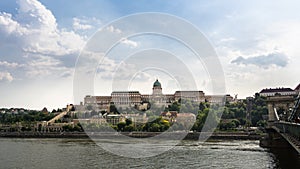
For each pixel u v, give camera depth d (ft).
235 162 217.77
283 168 192.95
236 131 518.37
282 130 215.31
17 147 357.61
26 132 625.41
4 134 611.88
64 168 199.72
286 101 338.13
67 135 579.48
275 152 277.23
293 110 220.23
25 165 214.07
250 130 537.65
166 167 198.39
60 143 418.31
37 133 604.49
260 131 517.96
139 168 195.21
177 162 219.00
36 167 205.67
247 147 329.31
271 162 216.33
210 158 239.50
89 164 213.05
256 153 271.69
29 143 424.05
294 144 116.06
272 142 319.88
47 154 277.23
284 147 311.27
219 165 205.26
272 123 321.73
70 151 301.63
